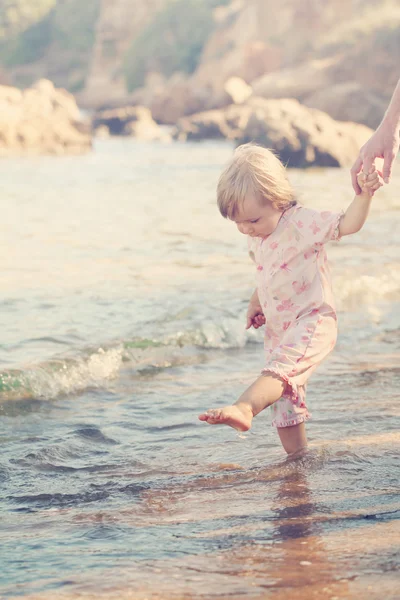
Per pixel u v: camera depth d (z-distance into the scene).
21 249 9.99
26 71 102.94
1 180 19.69
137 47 88.06
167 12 87.94
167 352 5.83
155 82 85.81
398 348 6.02
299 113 28.56
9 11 105.25
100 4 104.00
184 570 2.55
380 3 65.81
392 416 4.37
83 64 102.38
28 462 3.83
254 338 6.36
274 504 3.18
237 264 9.18
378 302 7.59
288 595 2.34
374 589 2.36
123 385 5.18
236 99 58.41
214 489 3.41
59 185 18.75
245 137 28.25
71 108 36.84
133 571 2.56
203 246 10.44
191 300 7.28
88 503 3.31
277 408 3.76
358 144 27.89
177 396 4.94
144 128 52.28
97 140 45.97
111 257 9.56
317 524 2.92
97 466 3.79
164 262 9.29
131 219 13.05
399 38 53.41
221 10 86.88
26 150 30.70
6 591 2.43
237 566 2.56
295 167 26.98
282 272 3.63
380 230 11.67
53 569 2.59
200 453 3.95
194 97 60.25
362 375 5.26
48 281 8.09
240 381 5.28
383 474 3.50
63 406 4.74
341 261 9.12
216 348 6.07
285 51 68.62
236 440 4.14
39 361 5.26
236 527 2.93
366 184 3.40
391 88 52.38
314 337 3.54
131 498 3.36
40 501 3.36
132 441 4.16
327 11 68.12
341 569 2.51
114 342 5.75
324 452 3.78
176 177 21.23
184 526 2.97
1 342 5.87
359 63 53.47
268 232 3.64
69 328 6.30
